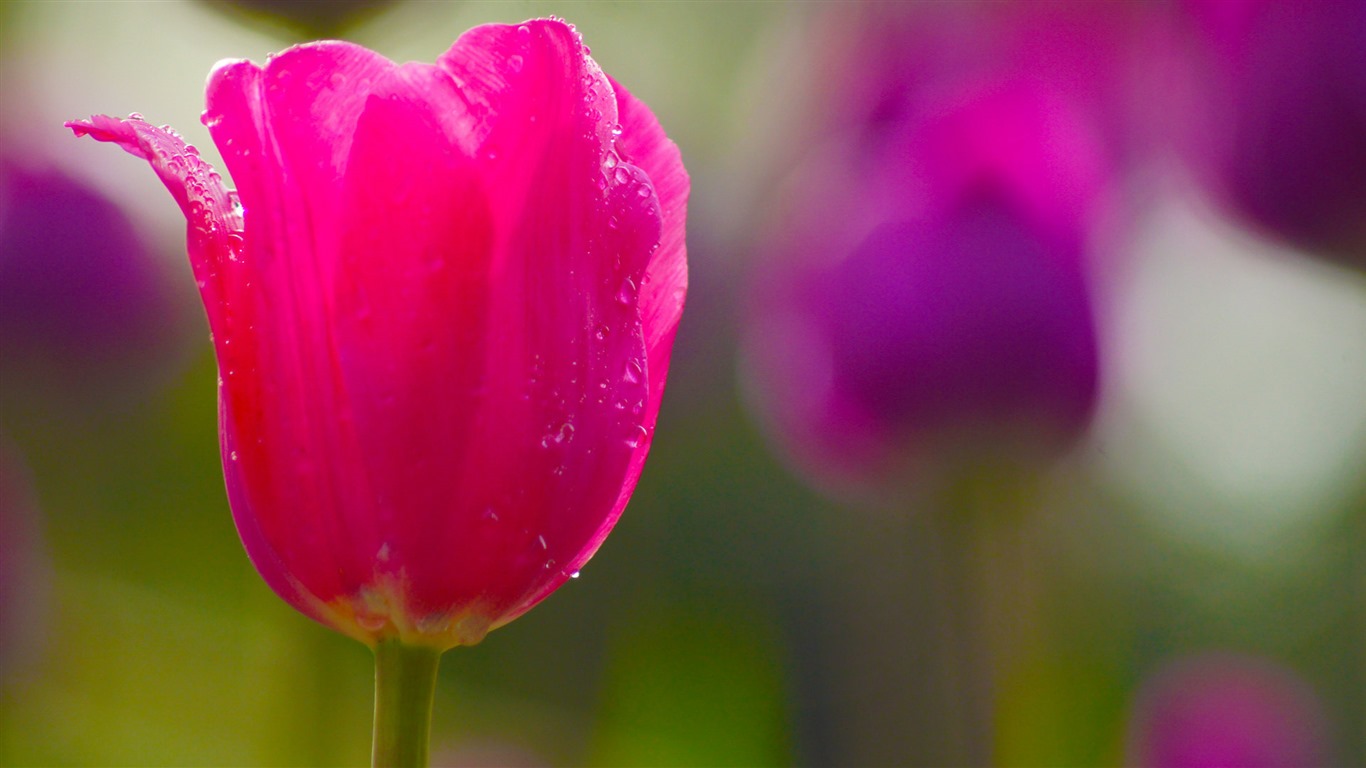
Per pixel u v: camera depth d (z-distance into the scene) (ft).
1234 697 3.29
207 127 1.71
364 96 1.70
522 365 1.72
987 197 2.17
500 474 1.72
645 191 1.73
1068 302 2.16
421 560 1.72
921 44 2.24
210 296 1.72
